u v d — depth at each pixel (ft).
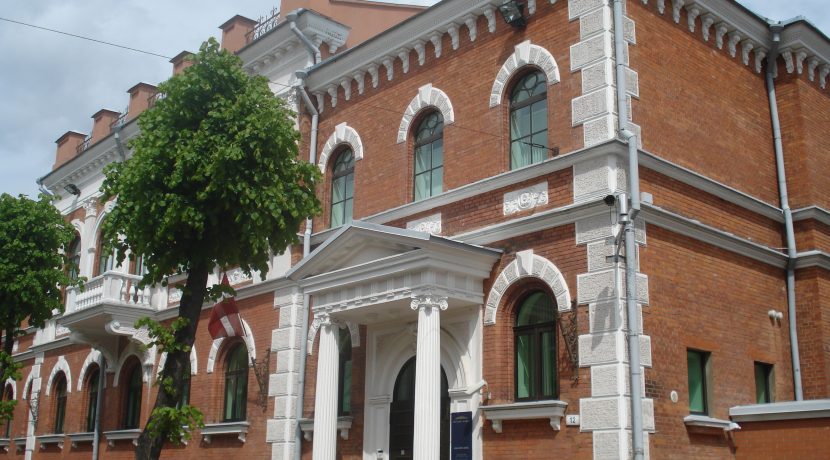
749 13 55.16
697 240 47.83
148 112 44.42
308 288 55.01
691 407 45.37
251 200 42.98
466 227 52.54
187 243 43.65
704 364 46.62
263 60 71.56
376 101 62.34
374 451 55.16
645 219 44.83
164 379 41.73
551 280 46.44
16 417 102.58
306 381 62.03
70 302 94.07
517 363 48.47
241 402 67.87
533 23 51.65
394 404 55.31
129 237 43.86
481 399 48.44
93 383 89.30
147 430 40.40
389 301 49.83
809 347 52.26
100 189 46.44
